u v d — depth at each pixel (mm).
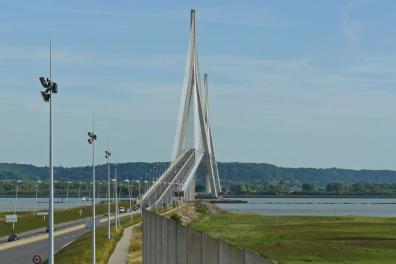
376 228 162500
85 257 82125
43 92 45844
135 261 80500
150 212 49688
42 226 191500
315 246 109625
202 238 25172
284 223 194375
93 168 77750
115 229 135875
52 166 45750
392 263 83438
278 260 87625
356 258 90438
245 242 119688
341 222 194750
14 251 109438
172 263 33156
